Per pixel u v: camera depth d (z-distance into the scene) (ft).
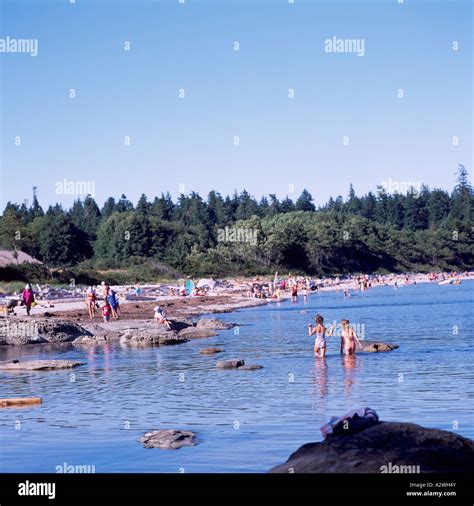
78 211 609.01
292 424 47.75
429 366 74.08
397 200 590.55
